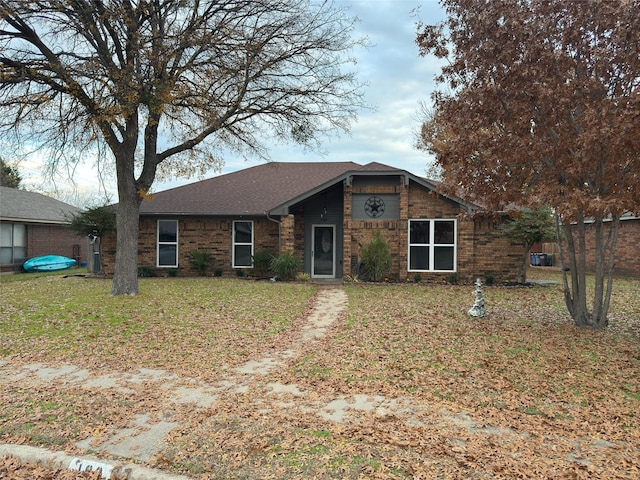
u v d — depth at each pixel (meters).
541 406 4.97
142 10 11.66
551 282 16.36
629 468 3.65
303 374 6.12
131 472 3.73
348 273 16.62
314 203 18.39
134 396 5.40
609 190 7.46
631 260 19.25
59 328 8.94
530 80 7.37
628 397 5.22
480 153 8.38
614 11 6.63
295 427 4.45
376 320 9.50
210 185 20.84
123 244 13.09
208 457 3.91
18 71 11.63
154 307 11.08
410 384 5.67
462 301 12.06
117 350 7.44
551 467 3.66
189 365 6.63
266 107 14.04
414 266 16.61
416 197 16.52
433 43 8.74
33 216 23.56
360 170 16.33
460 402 5.08
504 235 16.03
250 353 7.23
